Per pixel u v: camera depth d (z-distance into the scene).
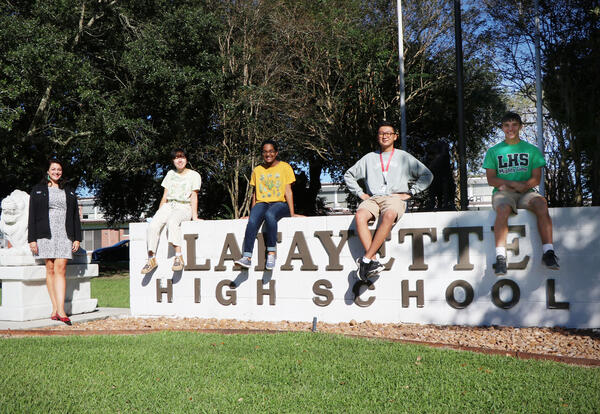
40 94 15.40
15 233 7.27
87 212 47.44
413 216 6.41
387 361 4.29
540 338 5.36
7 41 13.70
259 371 4.04
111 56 17.86
